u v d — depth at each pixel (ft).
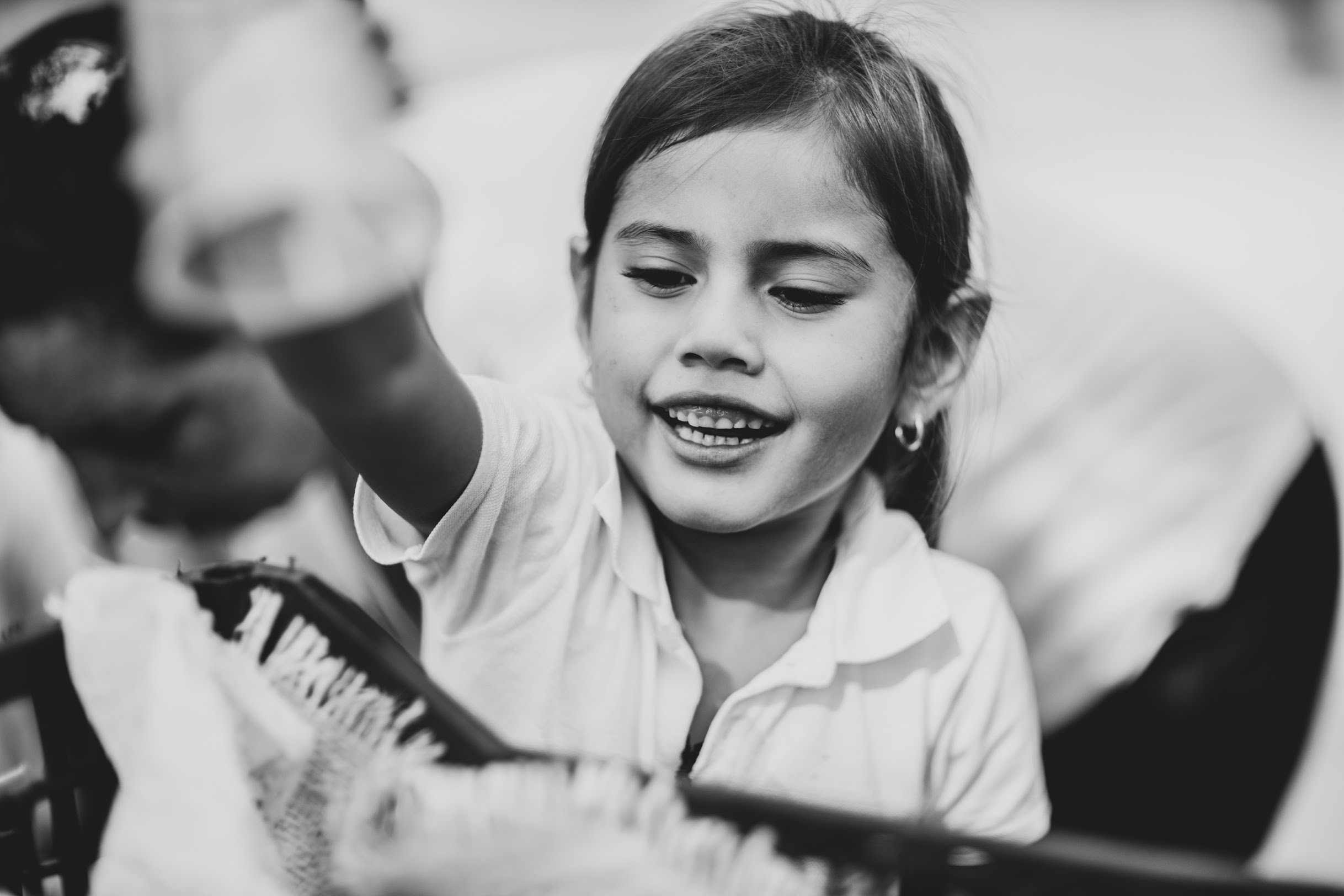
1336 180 7.50
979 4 8.56
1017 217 5.53
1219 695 4.62
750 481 2.95
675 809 1.90
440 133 5.34
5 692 2.20
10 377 4.27
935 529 3.77
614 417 3.03
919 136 3.15
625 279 3.01
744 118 2.96
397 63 4.57
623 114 3.12
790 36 3.18
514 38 6.41
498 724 3.11
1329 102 8.50
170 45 2.05
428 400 2.40
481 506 2.77
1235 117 8.21
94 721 2.06
